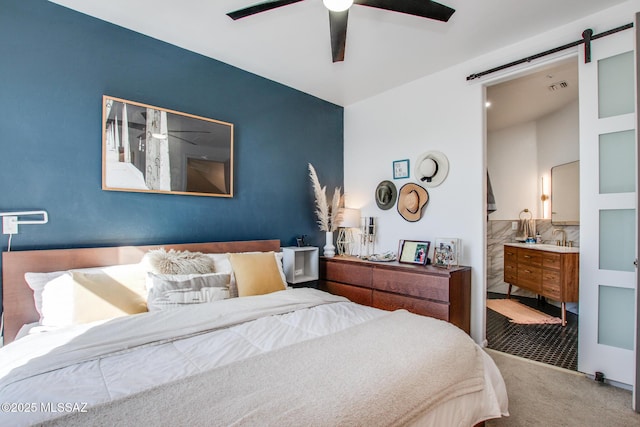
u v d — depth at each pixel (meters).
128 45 2.42
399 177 3.54
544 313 3.92
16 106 1.98
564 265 3.46
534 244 4.28
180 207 2.66
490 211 4.96
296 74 3.23
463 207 3.01
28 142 2.02
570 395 2.06
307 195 3.70
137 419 0.84
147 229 2.48
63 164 2.13
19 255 1.92
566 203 4.06
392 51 2.80
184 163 2.66
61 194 2.12
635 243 2.06
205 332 1.60
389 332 1.52
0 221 1.93
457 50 2.79
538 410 1.89
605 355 2.22
